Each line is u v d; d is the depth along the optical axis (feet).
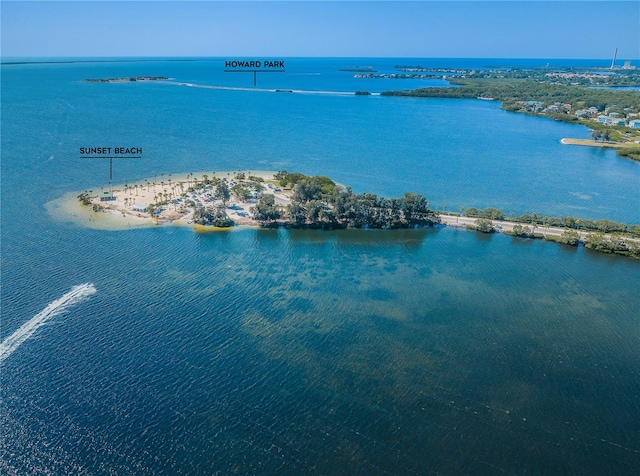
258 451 247.91
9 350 313.94
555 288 422.41
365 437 259.39
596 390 300.61
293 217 552.82
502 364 322.55
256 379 298.15
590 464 248.93
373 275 438.40
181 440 252.42
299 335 344.90
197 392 285.43
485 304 395.14
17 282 399.24
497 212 574.15
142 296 386.32
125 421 262.88
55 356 310.45
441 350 335.06
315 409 276.62
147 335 335.88
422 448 254.27
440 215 588.09
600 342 348.38
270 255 472.44
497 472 242.37
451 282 429.79
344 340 341.41
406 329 357.82
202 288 402.93
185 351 321.11
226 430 259.60
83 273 419.33
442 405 284.41
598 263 469.16
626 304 398.01
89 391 282.77
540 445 259.39
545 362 325.62
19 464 236.43
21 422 260.01
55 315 354.33
